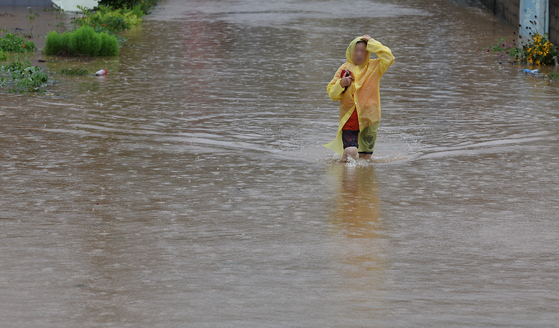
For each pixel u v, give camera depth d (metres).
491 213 10.70
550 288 7.79
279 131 17.39
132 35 40.19
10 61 29.70
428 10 56.88
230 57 32.16
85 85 24.30
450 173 13.33
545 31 36.91
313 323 6.85
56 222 10.09
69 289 7.69
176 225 10.02
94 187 12.09
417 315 7.05
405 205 11.14
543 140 16.38
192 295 7.54
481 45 37.16
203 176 12.97
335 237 9.52
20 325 6.80
